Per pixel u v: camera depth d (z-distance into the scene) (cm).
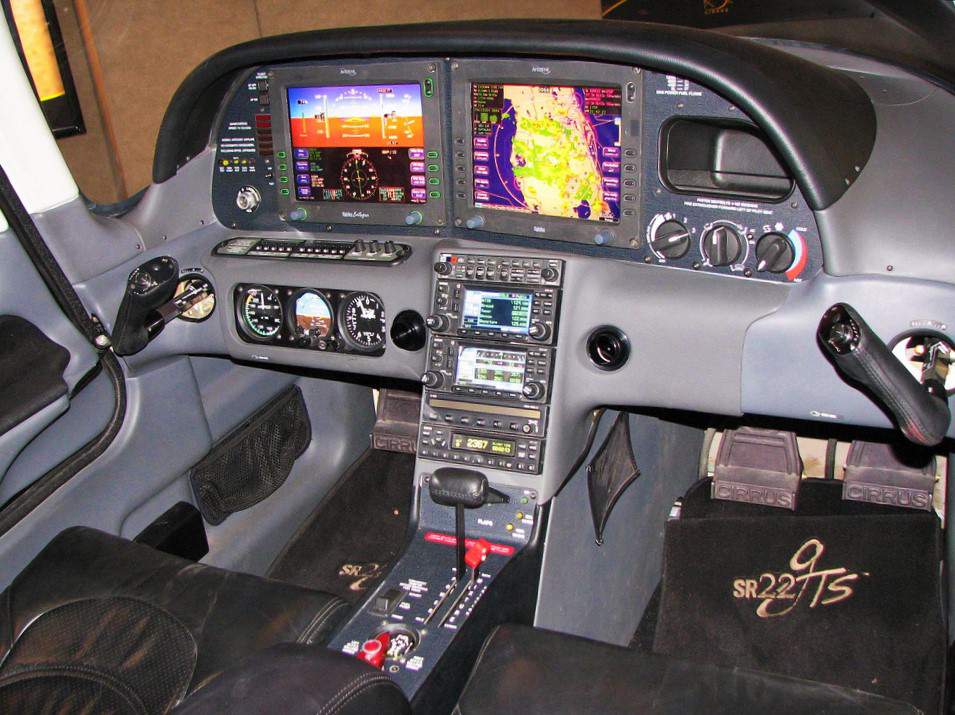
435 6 599
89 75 473
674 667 159
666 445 278
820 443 294
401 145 227
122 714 164
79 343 218
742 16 233
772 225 192
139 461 241
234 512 282
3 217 201
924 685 227
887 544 268
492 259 215
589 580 237
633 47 183
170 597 186
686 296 200
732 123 190
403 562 204
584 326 209
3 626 185
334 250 240
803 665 238
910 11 186
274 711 103
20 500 211
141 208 245
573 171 208
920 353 190
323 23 582
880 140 189
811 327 189
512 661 163
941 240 178
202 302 253
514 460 209
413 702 162
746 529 282
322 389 313
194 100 235
